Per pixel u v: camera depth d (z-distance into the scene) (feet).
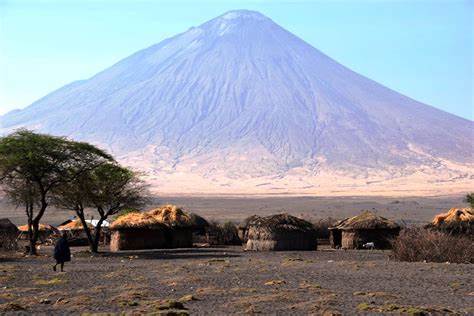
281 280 119.44
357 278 124.26
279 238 219.41
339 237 243.81
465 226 204.74
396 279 122.52
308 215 510.17
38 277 131.23
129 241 229.04
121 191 217.77
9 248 225.97
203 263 160.66
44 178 202.80
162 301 96.48
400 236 171.32
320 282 118.62
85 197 209.77
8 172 200.34
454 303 95.61
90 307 93.50
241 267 148.46
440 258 160.45
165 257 188.14
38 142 199.11
